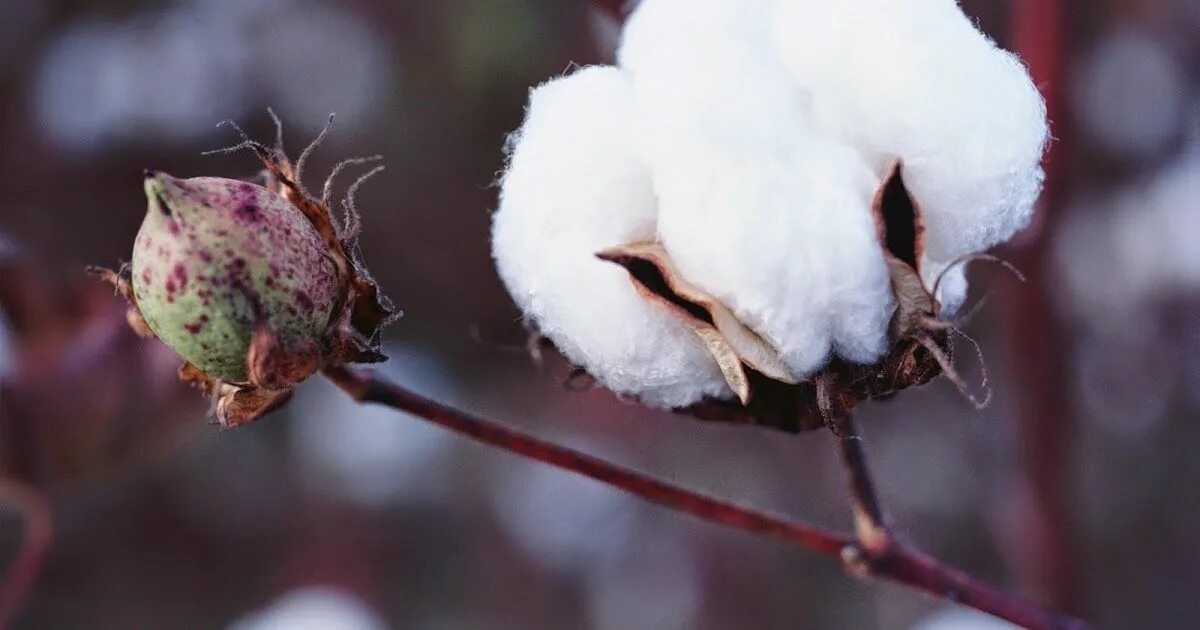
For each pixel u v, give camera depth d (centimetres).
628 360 50
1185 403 103
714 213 48
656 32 50
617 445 118
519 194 50
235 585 116
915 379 50
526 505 121
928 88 49
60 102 114
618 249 49
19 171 111
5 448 64
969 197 49
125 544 114
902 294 49
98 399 64
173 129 115
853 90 49
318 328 51
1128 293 100
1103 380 103
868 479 56
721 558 118
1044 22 65
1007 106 49
